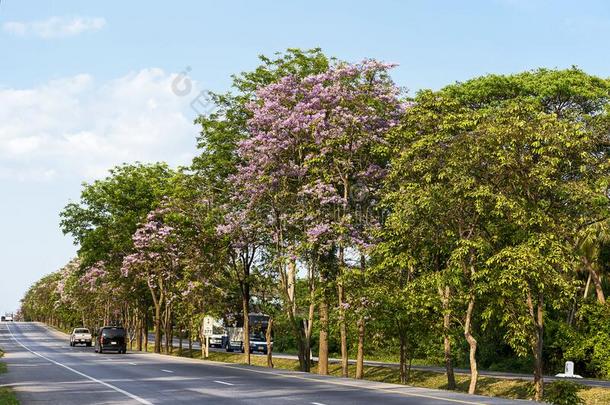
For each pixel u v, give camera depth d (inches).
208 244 1763.0
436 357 1761.8
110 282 2672.2
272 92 1459.2
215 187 1706.4
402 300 1201.4
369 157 1429.6
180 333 2714.1
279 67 1610.5
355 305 1312.7
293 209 1503.4
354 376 1640.0
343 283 1326.3
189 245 1834.4
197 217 1740.9
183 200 1772.9
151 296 2851.9
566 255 1109.1
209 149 1659.7
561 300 1127.0
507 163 1066.1
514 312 1109.1
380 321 1311.5
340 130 1360.7
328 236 1376.7
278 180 1456.7
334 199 1347.2
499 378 1401.3
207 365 1459.2
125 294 2741.1
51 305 6520.7
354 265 1400.1
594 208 1160.2
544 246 1058.7
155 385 933.8
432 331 1259.8
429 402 697.6
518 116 1123.9
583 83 1764.3
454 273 1130.7
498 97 1836.9
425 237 1181.7
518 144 1088.8
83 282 2829.7
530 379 1357.0
